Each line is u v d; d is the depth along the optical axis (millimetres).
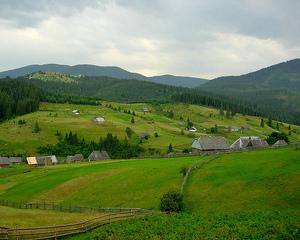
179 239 46500
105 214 65188
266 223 51719
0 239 48875
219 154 107938
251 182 74750
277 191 68688
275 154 95312
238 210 64000
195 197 73312
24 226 58156
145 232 50906
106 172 103375
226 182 77250
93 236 50781
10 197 98875
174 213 63750
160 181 85938
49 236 51969
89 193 88625
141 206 75000
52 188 97938
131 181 90375
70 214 69500
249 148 114375
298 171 75812
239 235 46688
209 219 56719
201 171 87938
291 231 46406
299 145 108938
